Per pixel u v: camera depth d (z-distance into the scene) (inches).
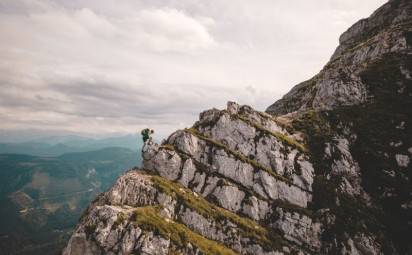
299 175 6899.6
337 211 6299.2
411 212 6077.8
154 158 6904.5
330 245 5969.5
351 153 7121.1
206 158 7111.2
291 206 6510.8
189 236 5600.4
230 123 7608.3
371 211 6304.1
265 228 6274.6
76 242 5398.6
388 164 6692.9
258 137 7401.6
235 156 7052.2
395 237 5979.3
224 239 5890.8
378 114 7509.8
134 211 5669.3
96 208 5689.0
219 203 6510.8
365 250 5821.9
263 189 6752.0
